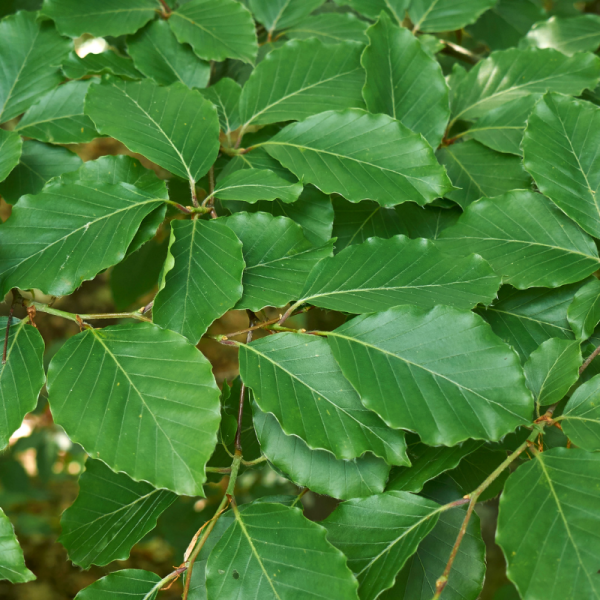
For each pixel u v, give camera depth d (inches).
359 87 29.8
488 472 27.8
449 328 25.3
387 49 29.5
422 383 25.0
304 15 32.7
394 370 25.1
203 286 25.9
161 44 31.0
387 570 24.6
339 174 27.8
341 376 25.4
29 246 26.3
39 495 54.0
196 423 24.7
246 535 25.1
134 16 30.9
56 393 25.0
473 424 24.7
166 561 65.7
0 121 30.0
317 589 24.4
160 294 25.9
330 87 29.8
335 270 26.4
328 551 24.6
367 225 29.0
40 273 26.0
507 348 25.1
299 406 25.1
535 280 26.9
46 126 29.5
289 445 25.7
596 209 27.2
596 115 27.8
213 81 34.2
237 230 27.1
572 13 41.0
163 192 27.1
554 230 27.5
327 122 28.5
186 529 42.3
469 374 25.0
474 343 25.2
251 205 28.4
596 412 25.3
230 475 26.0
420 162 27.7
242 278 26.5
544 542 24.0
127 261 34.7
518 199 27.8
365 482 25.4
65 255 26.2
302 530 24.9
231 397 28.9
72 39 30.5
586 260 27.1
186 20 30.9
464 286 26.3
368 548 25.0
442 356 25.2
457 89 31.1
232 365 76.2
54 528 64.1
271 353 25.6
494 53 30.9
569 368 26.0
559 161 27.5
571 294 27.5
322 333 25.7
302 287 26.3
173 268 26.2
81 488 26.9
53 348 52.9
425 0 32.7
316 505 39.3
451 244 27.7
